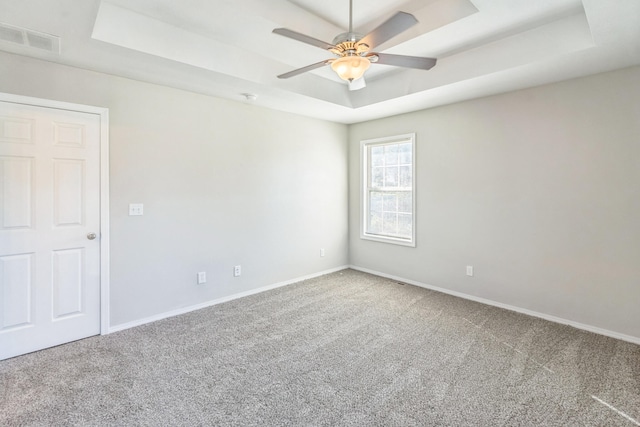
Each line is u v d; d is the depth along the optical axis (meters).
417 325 3.04
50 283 2.60
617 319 2.78
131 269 3.00
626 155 2.69
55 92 2.57
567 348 2.59
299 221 4.45
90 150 2.75
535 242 3.23
